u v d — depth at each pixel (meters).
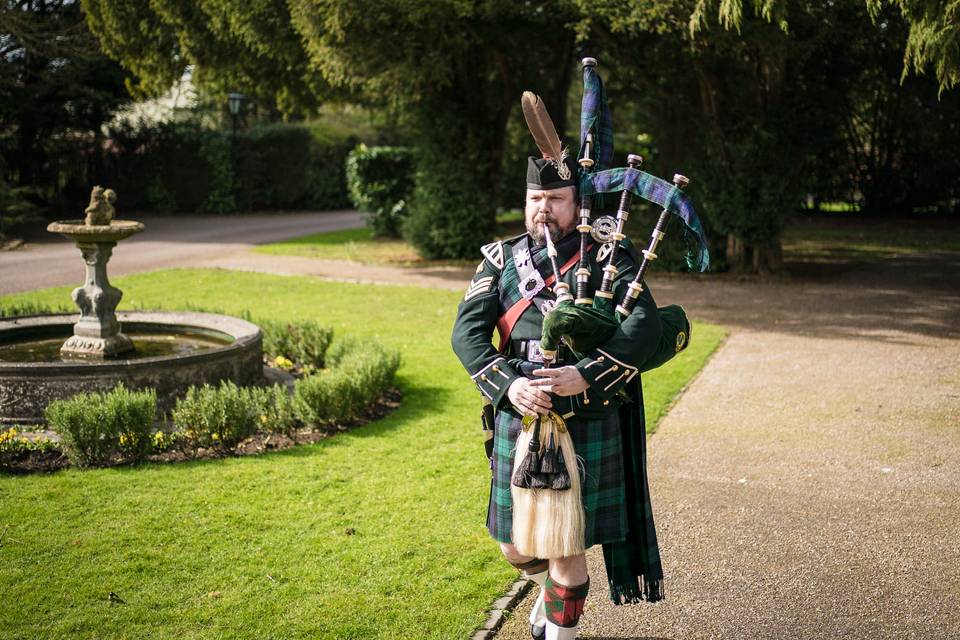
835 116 11.85
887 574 3.49
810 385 6.41
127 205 24.16
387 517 4.00
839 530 3.91
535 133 2.58
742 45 9.74
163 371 5.39
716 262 12.46
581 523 2.48
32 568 3.45
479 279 2.69
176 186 23.77
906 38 10.62
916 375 6.66
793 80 11.34
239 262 13.78
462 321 2.65
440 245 14.14
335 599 3.22
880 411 5.73
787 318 9.08
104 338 5.94
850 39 10.86
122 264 13.50
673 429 5.42
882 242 16.05
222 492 4.29
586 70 2.74
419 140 14.23
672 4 8.92
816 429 5.37
